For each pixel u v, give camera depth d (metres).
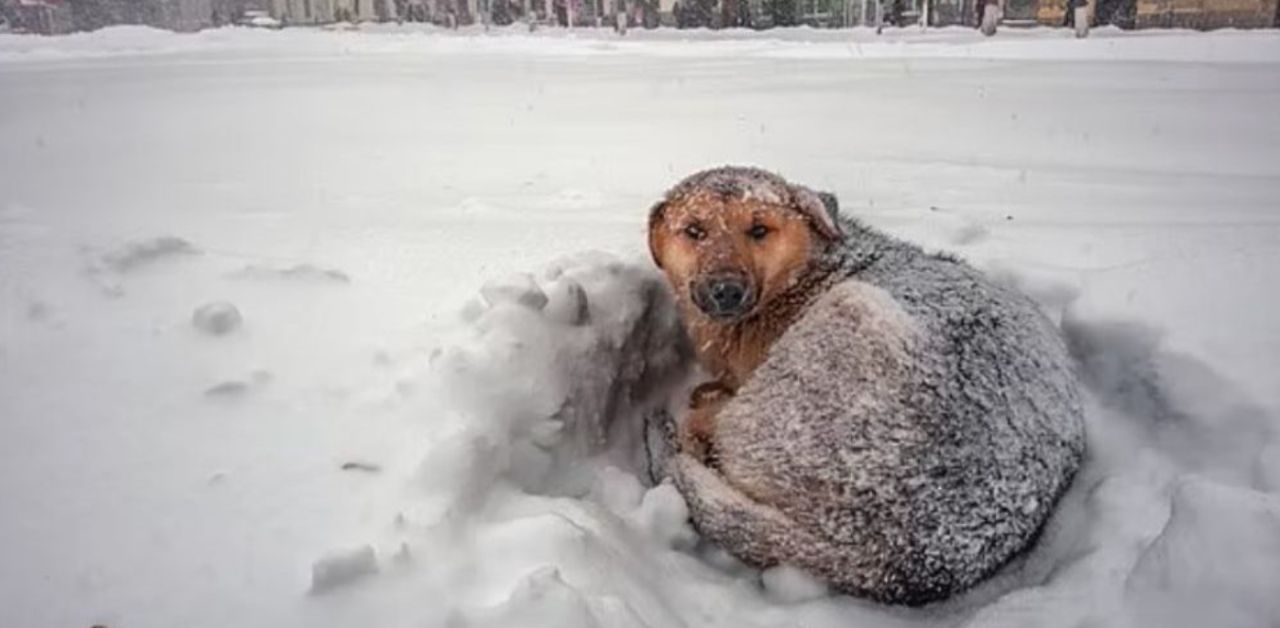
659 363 0.88
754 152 1.87
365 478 0.61
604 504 0.70
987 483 0.62
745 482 0.65
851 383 0.63
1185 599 0.55
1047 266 0.93
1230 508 0.56
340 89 3.39
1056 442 0.67
